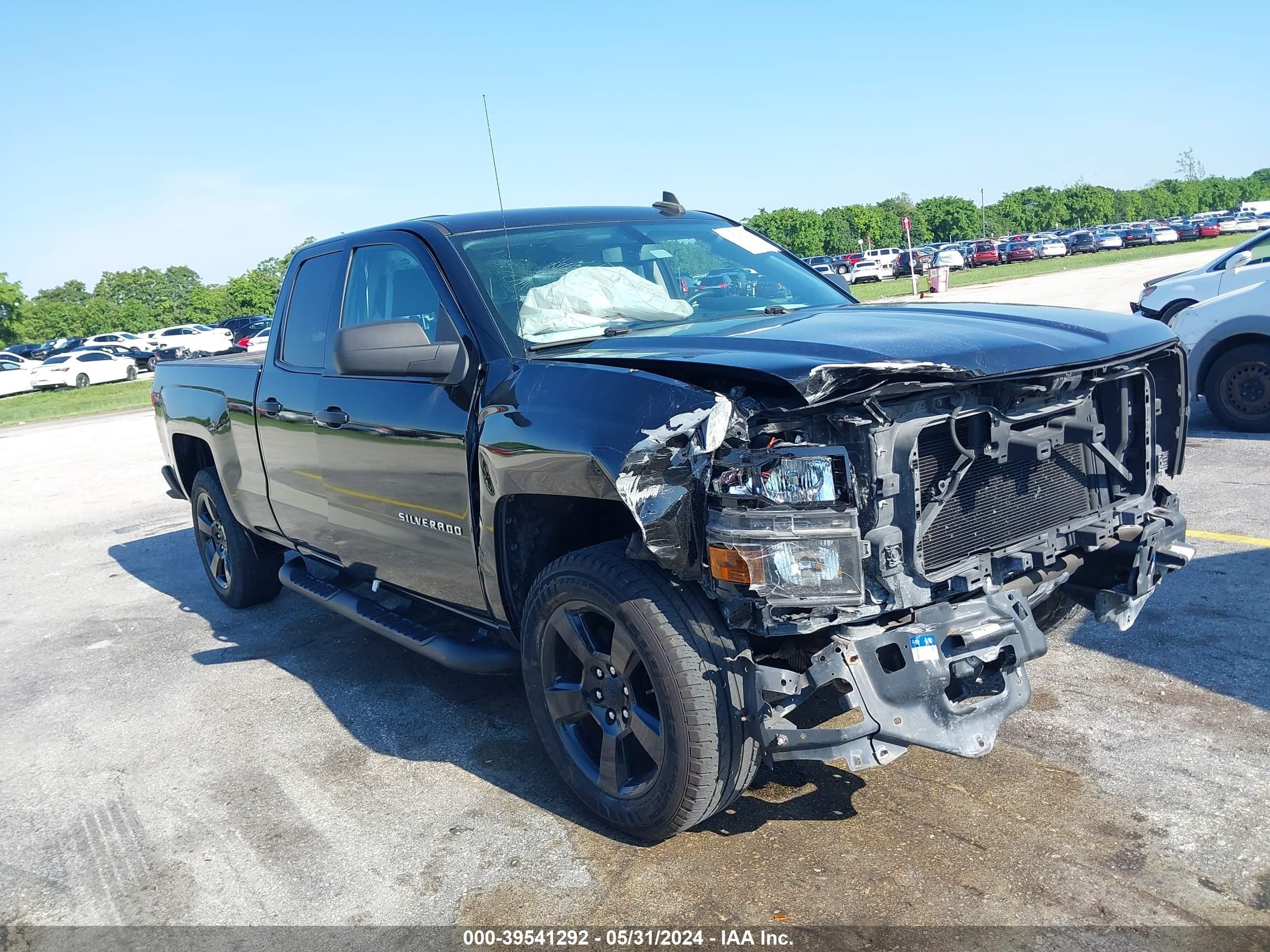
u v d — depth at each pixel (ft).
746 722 9.15
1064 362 9.55
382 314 13.44
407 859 10.46
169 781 12.80
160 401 20.36
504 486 10.46
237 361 18.24
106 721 14.94
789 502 8.38
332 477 13.94
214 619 19.56
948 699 8.87
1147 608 15.11
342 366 10.82
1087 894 8.82
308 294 15.24
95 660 17.80
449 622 13.57
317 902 9.87
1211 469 23.45
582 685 10.37
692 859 9.90
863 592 8.34
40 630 20.06
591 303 12.09
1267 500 20.30
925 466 8.99
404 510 12.53
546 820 10.97
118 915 9.98
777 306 12.99
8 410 96.27
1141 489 10.89
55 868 10.98
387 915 9.54
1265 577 15.85
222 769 12.98
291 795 12.10
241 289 287.07
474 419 11.07
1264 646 13.42
